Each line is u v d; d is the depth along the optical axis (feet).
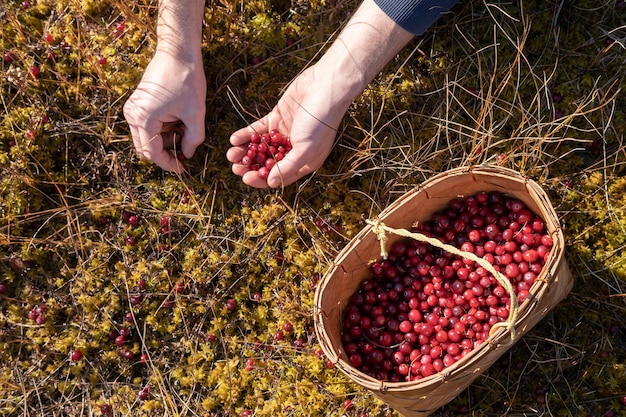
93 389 3.60
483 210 3.38
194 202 3.63
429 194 3.28
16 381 3.58
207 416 3.54
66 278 3.65
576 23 3.60
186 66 3.41
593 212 3.48
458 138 3.63
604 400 3.44
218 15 3.69
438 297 3.35
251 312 3.60
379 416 3.47
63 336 3.60
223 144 3.68
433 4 3.29
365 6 3.36
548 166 3.56
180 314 3.58
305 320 3.55
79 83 3.67
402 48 3.61
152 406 3.55
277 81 3.69
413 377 3.31
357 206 3.60
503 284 2.89
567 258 3.50
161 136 3.55
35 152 3.65
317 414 3.49
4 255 3.64
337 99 3.37
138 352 3.62
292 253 3.59
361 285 3.44
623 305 3.46
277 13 3.74
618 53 3.55
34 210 3.66
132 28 3.69
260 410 3.50
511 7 3.62
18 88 3.65
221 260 3.59
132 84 3.65
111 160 3.69
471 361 2.98
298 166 3.46
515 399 3.47
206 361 3.59
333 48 3.41
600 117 3.55
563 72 3.59
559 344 3.48
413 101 3.65
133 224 3.66
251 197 3.65
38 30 3.73
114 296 3.60
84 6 3.69
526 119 3.56
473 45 3.64
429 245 3.42
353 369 3.08
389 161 3.61
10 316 3.59
